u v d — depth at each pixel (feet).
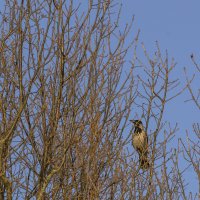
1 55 35.70
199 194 37.70
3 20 36.45
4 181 32.83
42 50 34.65
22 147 34.63
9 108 35.01
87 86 36.70
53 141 34.83
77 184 36.19
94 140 37.50
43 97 35.29
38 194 33.40
